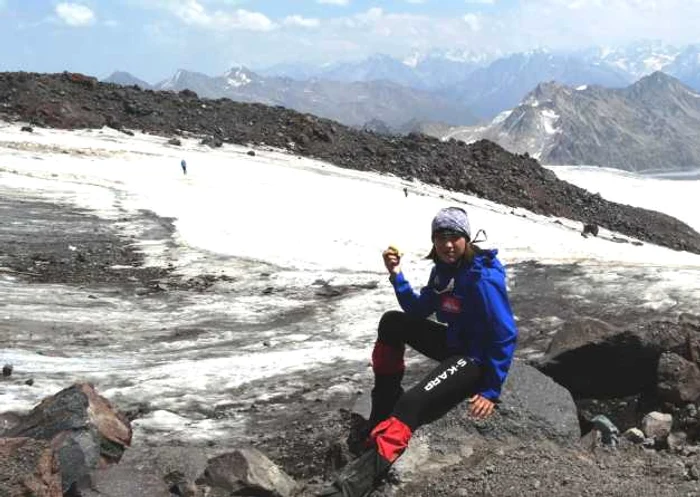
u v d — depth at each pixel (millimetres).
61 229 27047
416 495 4852
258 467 5562
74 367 10547
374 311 14117
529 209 83500
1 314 14125
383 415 5449
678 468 4914
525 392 5793
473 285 4824
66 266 20812
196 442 7242
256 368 10289
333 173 66875
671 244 90250
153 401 8789
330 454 6125
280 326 13727
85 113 71750
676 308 10031
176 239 26047
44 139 58594
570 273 13219
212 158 61906
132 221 30219
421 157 86375
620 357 6473
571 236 53469
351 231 34219
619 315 10219
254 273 20234
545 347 9297
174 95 87375
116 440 5816
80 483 5168
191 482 5461
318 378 9484
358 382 9000
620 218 93375
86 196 36906
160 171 50812
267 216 36125
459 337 4973
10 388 8992
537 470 4910
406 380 8742
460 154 94562
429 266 19469
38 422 5555
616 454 5551
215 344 12516
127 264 21734
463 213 4902
